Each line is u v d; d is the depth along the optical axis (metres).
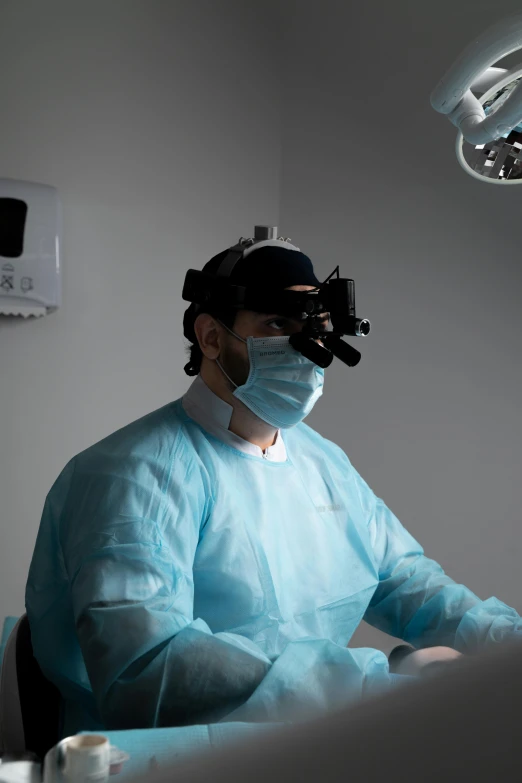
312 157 2.82
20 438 2.50
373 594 1.65
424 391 2.49
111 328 2.63
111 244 2.63
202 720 1.04
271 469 1.54
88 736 0.62
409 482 2.53
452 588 1.59
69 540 1.29
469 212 2.35
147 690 1.06
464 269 2.37
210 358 1.54
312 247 2.82
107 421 2.63
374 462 2.63
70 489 1.38
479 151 1.34
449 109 1.25
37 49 2.51
